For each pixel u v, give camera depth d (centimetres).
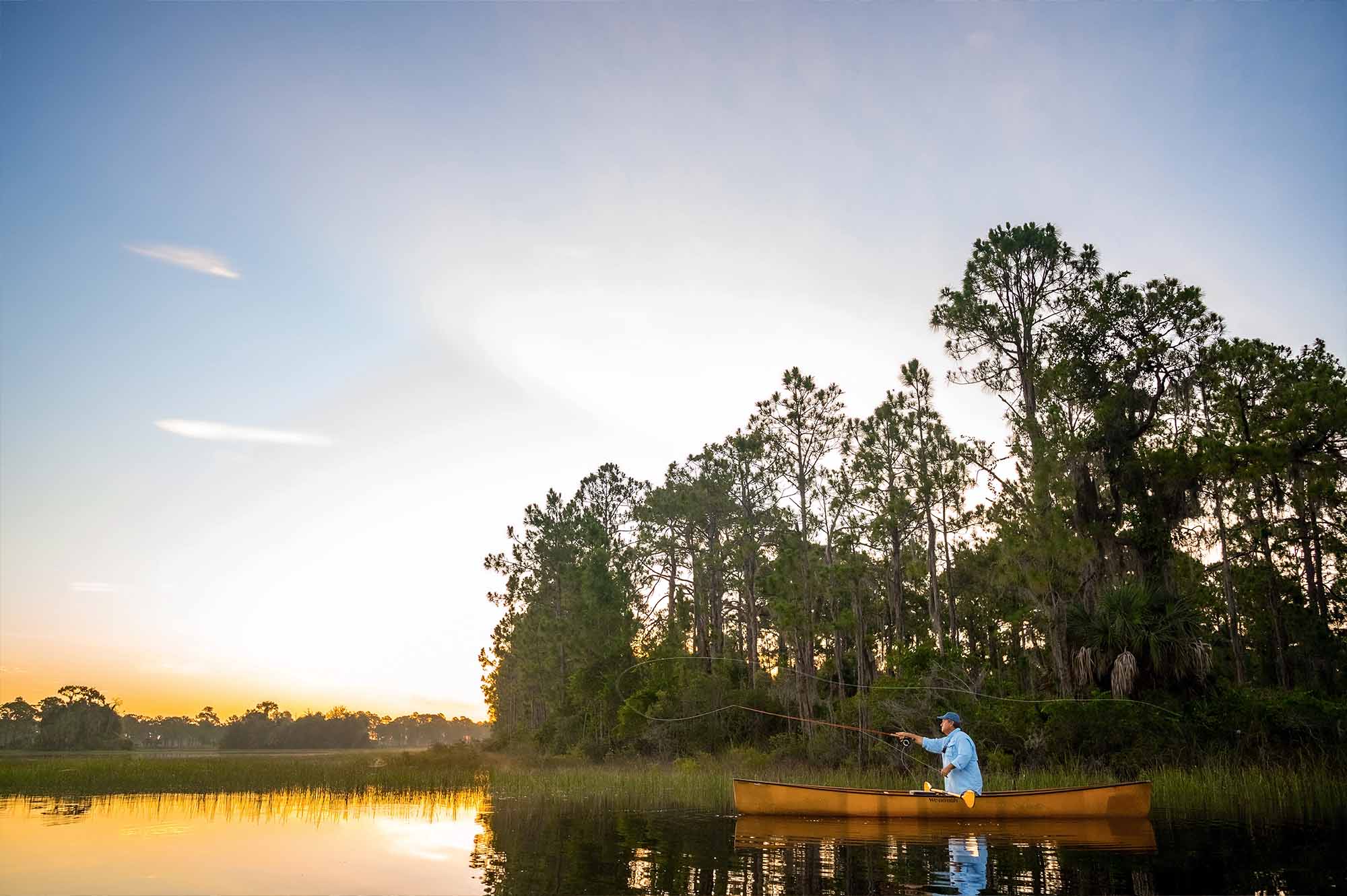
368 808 1731
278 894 856
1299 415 2689
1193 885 890
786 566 3058
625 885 892
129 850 1145
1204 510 3067
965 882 905
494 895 841
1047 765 2256
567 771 2856
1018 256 2984
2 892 869
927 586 4119
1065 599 2500
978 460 3294
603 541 4819
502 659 6844
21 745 9912
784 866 1004
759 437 3550
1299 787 1822
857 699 2712
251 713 11869
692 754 3272
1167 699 2223
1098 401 2992
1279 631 3161
